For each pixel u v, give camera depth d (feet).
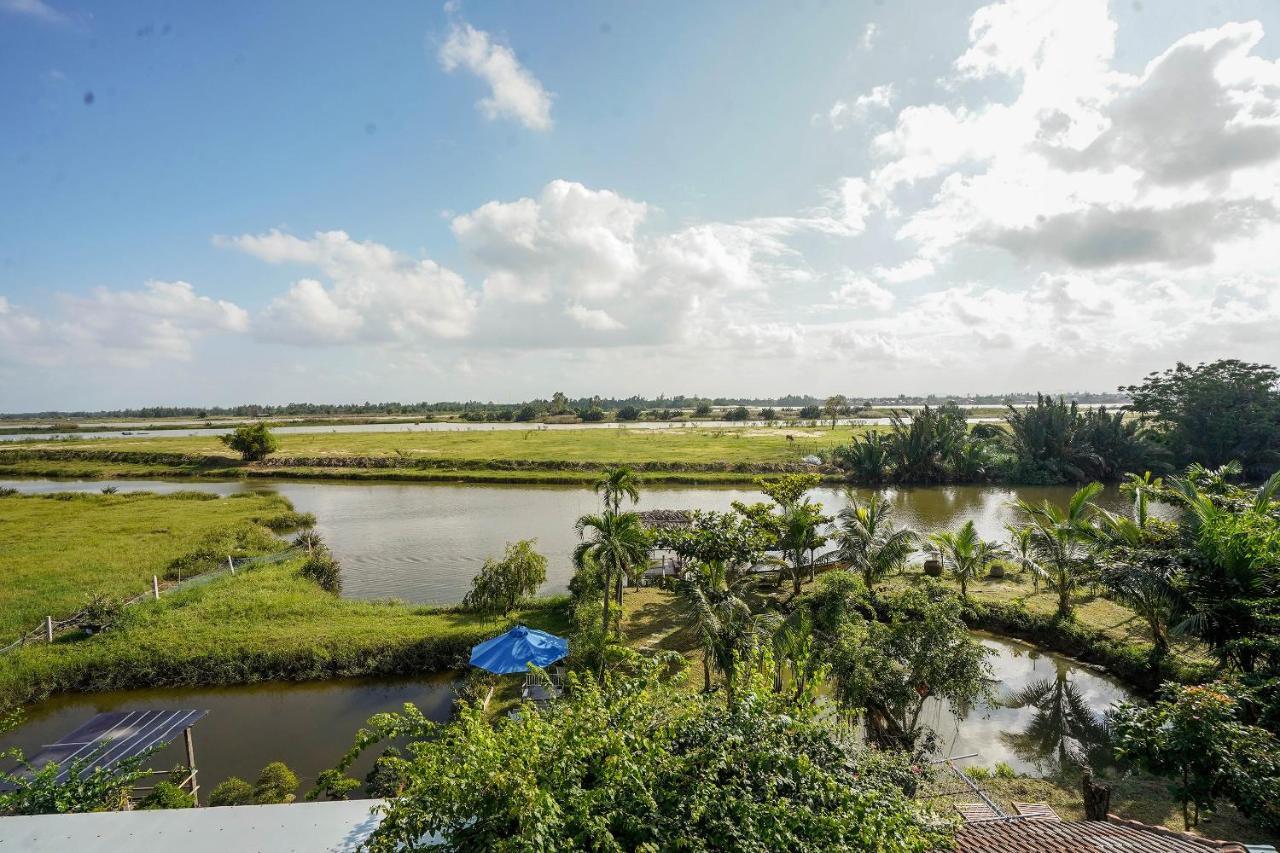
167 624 69.00
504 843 14.78
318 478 206.59
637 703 20.77
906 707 45.50
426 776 17.10
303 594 80.94
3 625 70.79
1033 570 80.07
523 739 17.98
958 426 203.72
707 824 17.13
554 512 151.12
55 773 30.25
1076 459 194.29
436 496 175.11
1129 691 56.90
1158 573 53.88
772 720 21.57
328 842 18.28
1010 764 46.19
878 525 84.12
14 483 216.95
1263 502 63.10
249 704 56.59
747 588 63.26
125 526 126.93
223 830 18.60
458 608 75.77
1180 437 204.23
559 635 67.00
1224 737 33.06
